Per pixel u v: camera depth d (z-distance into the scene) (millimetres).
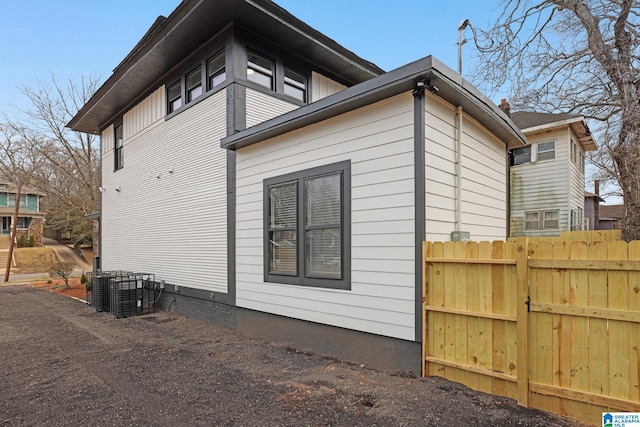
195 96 7574
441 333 3643
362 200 4336
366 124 4336
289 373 4070
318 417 2965
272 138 5598
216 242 6738
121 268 10258
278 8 6207
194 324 6891
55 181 19297
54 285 14195
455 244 3531
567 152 13023
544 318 2988
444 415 2904
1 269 22172
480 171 5410
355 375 3904
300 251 5082
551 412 2916
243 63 6488
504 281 3242
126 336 6066
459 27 7273
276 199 5523
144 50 7531
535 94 8391
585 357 2789
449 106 4449
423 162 3818
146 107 9172
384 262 4082
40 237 29812
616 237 5805
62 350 5234
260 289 5738
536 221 13602
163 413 3127
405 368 3891
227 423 2918
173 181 8031
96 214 12164
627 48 7188
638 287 2584
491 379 3287
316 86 8008
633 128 7340
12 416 3105
